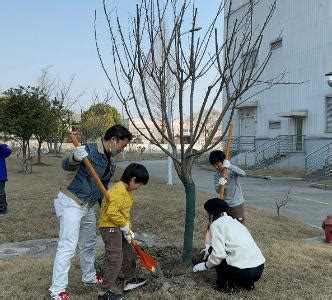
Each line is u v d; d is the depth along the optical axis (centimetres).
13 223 948
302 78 2638
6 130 2350
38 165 2717
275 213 1148
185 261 555
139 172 461
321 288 523
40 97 2603
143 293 488
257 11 3020
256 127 3091
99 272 548
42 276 559
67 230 467
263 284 526
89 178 474
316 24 2523
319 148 2423
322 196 1599
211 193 1567
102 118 3247
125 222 464
